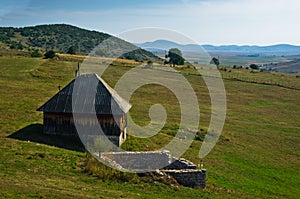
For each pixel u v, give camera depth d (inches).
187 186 1063.6
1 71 2982.3
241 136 2068.2
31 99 2138.3
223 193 1075.3
